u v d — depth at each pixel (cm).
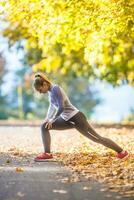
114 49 2488
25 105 6022
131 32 1598
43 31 1647
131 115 4316
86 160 1376
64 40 1727
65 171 1255
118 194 1033
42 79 1377
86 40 1650
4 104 6341
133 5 1501
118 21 1527
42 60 2772
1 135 2162
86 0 1509
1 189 1080
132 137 1931
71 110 1374
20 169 1262
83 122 1371
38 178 1179
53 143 1795
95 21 1535
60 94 1362
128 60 2686
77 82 6303
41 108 6081
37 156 1405
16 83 6391
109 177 1177
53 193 1045
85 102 6575
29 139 1984
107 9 1503
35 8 1569
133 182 1123
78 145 1708
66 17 1555
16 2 1584
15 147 1709
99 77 2839
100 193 1042
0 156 1504
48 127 1390
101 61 2559
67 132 2178
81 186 1101
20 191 1063
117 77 2791
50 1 1527
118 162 1337
